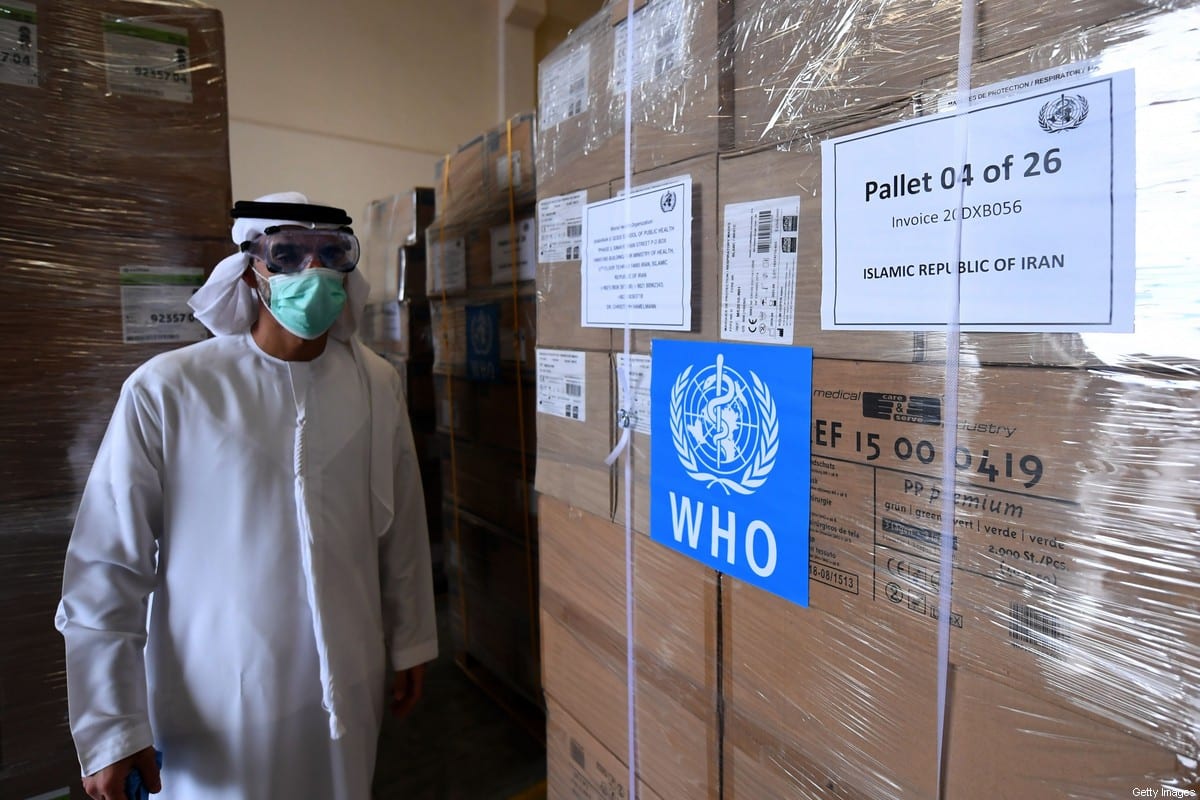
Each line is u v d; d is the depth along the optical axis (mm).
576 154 961
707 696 780
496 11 3729
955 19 503
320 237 1147
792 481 654
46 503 1129
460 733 1923
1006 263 481
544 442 1090
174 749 1123
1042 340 468
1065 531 464
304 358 1204
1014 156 472
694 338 764
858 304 583
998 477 498
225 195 1268
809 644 651
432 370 2775
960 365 513
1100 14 429
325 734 1196
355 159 3355
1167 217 406
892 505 569
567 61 980
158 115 1187
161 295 1212
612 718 965
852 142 577
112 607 1040
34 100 1082
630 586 897
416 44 3488
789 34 636
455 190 2057
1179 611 414
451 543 2254
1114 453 438
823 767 646
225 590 1101
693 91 744
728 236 709
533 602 1778
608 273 903
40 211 1096
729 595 742
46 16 1085
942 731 542
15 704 1118
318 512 1160
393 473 1365
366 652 1242
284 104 3145
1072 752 469
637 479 874
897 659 573
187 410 1095
